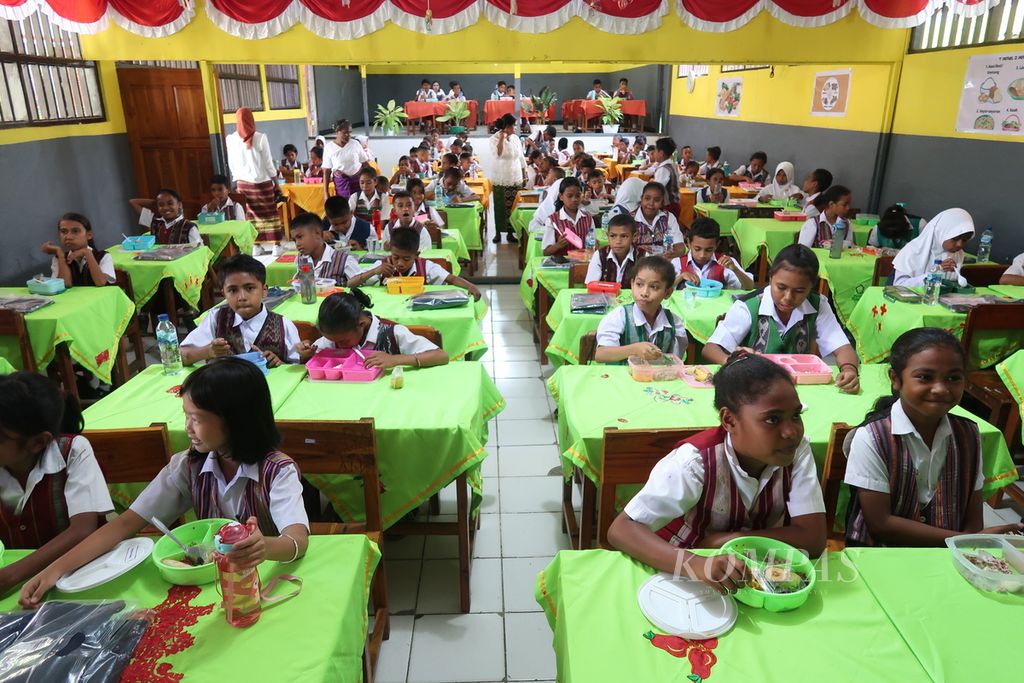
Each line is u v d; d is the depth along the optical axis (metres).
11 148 5.27
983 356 3.15
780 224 5.64
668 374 2.34
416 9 5.49
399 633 2.12
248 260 2.53
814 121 7.66
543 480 3.02
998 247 5.02
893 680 1.05
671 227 4.55
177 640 1.14
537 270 4.24
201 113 7.01
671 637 1.14
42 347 3.20
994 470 2.08
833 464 1.75
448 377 2.36
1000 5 4.96
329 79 15.33
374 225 5.50
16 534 1.52
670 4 5.60
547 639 2.10
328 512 2.59
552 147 11.02
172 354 2.39
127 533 1.44
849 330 3.96
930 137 5.71
